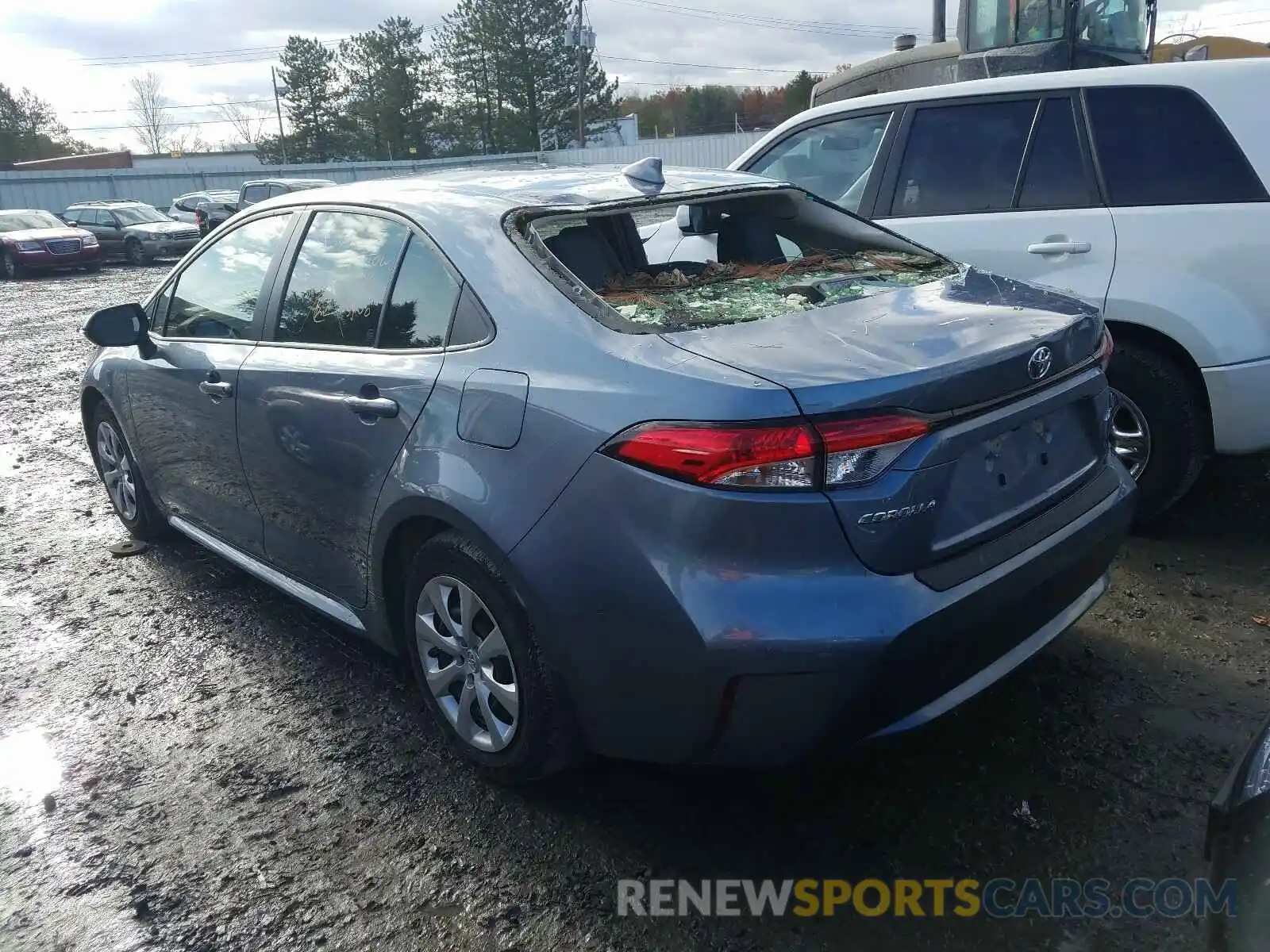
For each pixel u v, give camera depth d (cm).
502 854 273
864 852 266
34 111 7300
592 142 5091
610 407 243
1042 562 259
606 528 241
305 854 277
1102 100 447
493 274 288
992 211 465
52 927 256
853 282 315
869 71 1026
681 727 241
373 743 327
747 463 223
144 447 457
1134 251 425
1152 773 290
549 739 271
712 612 227
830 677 225
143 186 3653
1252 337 404
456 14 4903
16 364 1105
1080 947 232
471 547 276
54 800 307
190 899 263
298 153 5659
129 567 488
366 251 334
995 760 299
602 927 245
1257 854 178
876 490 227
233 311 391
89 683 376
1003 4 852
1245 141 412
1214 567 416
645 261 320
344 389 316
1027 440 268
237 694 363
